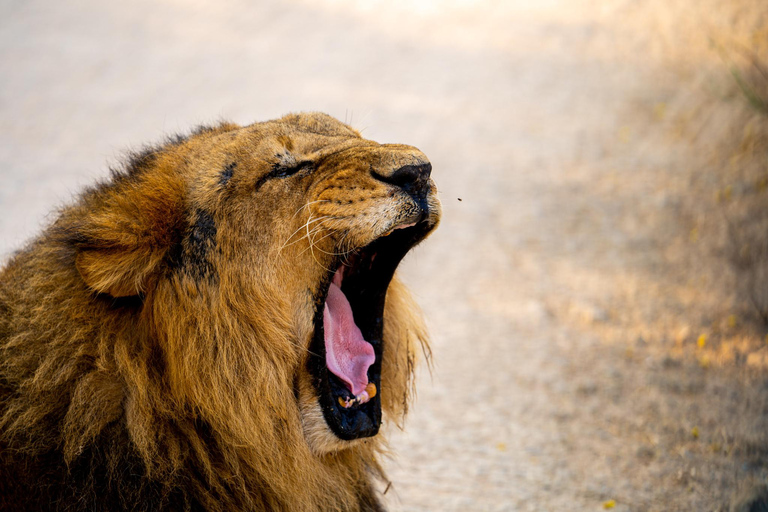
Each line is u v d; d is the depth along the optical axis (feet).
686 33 80.38
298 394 18.10
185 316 16.70
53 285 16.65
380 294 19.36
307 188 18.04
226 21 99.40
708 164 58.18
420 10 104.58
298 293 18.06
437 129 68.64
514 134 68.03
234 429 16.70
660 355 36.35
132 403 16.07
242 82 78.64
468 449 29.73
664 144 63.21
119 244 16.08
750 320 38.78
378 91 77.77
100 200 18.01
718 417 30.71
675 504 25.63
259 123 20.27
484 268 46.14
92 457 15.89
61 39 91.40
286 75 81.20
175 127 65.51
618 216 52.49
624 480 27.30
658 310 40.68
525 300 42.29
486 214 53.31
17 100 73.05
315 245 17.87
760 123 57.21
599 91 77.05
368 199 17.47
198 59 85.71
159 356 16.75
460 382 34.68
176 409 16.61
